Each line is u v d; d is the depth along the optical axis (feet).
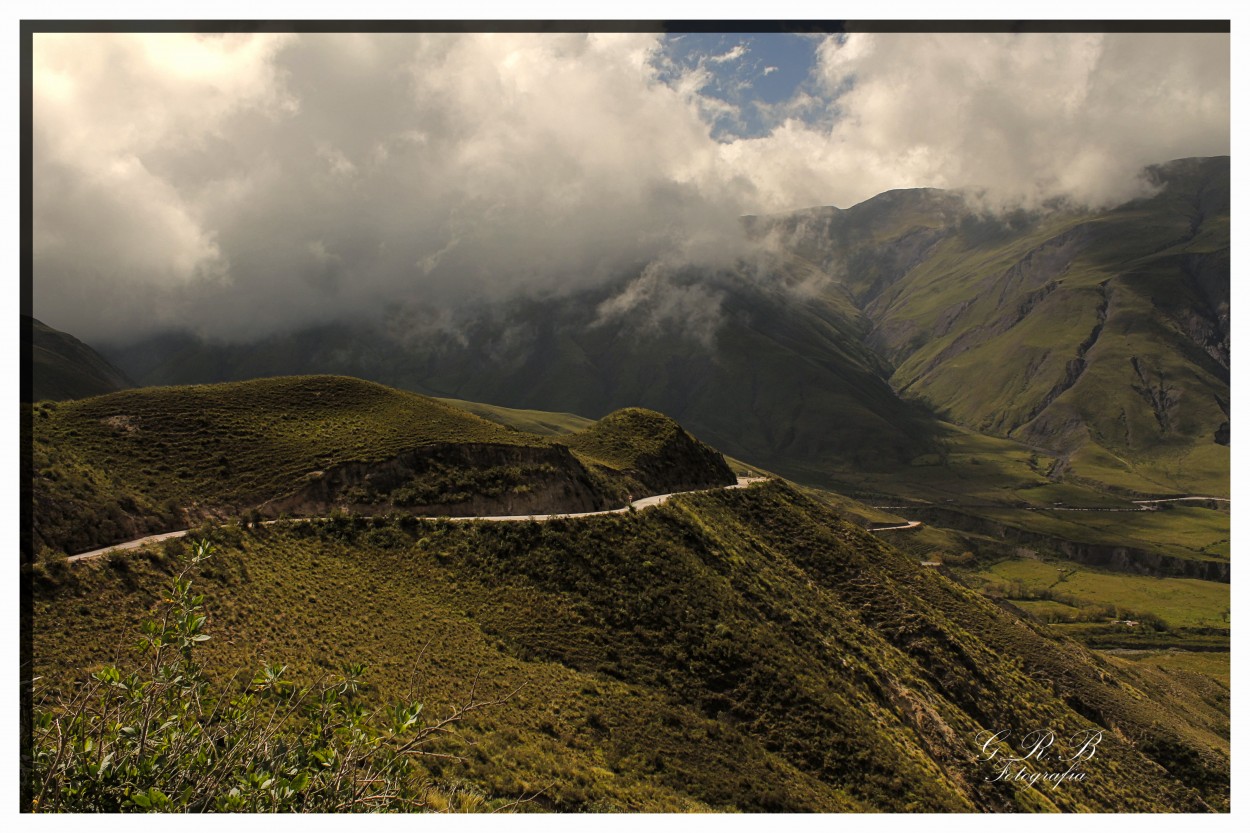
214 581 123.54
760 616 176.55
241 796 35.63
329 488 177.58
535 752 104.37
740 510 274.36
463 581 157.58
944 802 134.51
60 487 139.44
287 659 109.29
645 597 162.40
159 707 37.83
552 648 142.31
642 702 131.75
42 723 36.68
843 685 162.71
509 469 201.77
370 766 40.19
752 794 114.62
